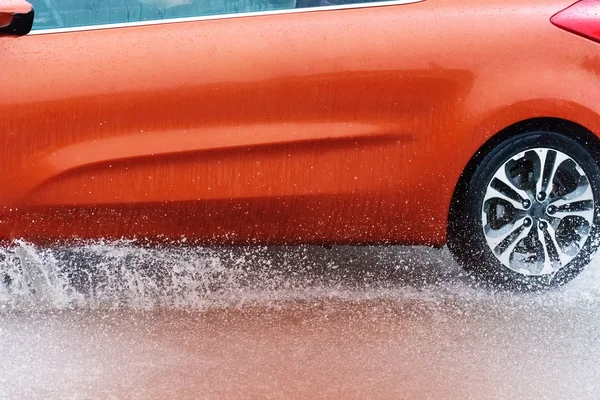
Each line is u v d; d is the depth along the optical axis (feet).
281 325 14.02
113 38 15.14
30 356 12.76
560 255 15.60
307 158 15.10
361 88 14.98
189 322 14.24
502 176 15.44
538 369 12.06
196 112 14.99
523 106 15.03
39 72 15.08
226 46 15.01
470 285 16.08
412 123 15.08
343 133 15.03
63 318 14.53
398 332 13.61
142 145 14.99
